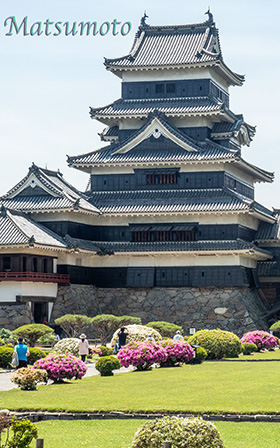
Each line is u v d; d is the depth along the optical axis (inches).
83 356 2298.2
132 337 2466.8
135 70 3777.1
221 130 3745.1
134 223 3597.4
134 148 3649.1
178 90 3754.9
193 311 3459.6
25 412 1387.8
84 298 3435.0
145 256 3565.5
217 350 2330.2
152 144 3629.4
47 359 1797.5
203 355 2206.0
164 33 3978.8
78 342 2365.9
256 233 3823.8
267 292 3789.4
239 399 1472.7
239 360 2289.6
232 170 3708.2
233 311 3412.9
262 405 1413.6
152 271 3543.3
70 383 1777.8
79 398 1513.3
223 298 3452.3
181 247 3491.6
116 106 3784.5
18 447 1024.9
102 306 3582.7
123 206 3587.6
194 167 3580.2
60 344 2358.5
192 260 3513.8
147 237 3580.2
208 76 3727.9
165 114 3656.5
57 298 3307.1
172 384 1692.9
